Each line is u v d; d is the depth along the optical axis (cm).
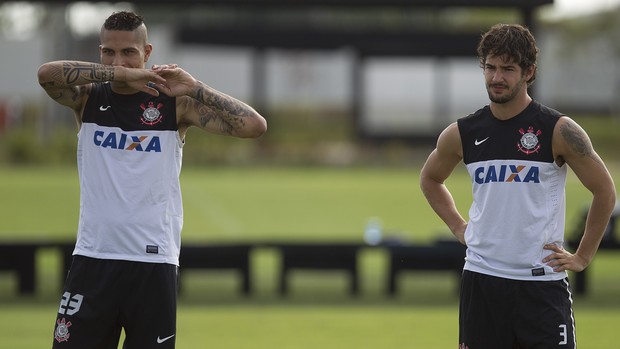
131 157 1839
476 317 1816
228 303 3994
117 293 1827
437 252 4241
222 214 7638
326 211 7931
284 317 3638
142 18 1883
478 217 1814
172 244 1858
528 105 1794
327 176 11525
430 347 3086
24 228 6656
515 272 1777
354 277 4259
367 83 15100
